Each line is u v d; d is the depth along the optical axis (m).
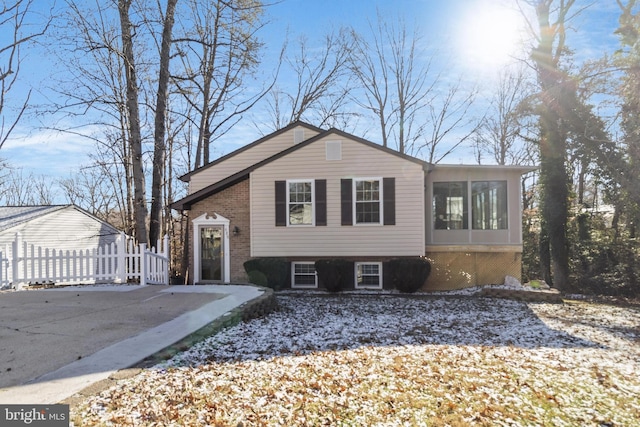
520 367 5.33
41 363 4.50
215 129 23.80
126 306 7.68
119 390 3.89
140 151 13.62
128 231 22.64
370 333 7.00
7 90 11.62
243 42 15.68
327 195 13.45
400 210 13.13
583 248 14.66
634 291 13.19
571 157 15.06
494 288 12.68
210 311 7.21
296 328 7.15
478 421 3.72
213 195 14.65
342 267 12.88
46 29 11.69
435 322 8.27
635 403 4.33
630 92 12.41
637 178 13.61
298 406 3.78
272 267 13.17
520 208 13.79
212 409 3.60
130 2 13.57
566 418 3.93
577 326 8.38
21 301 8.23
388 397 4.11
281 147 17.00
